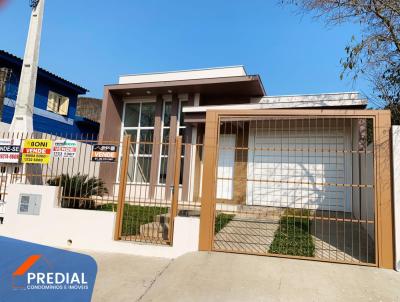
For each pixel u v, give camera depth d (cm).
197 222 589
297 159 1005
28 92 946
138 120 1415
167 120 1359
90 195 735
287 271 500
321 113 581
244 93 1260
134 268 529
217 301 418
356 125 910
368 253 586
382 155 538
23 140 714
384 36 663
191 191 1202
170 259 579
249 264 525
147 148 1368
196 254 564
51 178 782
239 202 1074
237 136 1116
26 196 668
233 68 1270
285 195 1002
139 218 805
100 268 525
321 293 434
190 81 1213
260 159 1052
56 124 1822
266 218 880
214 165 604
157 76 1387
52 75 1730
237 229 745
